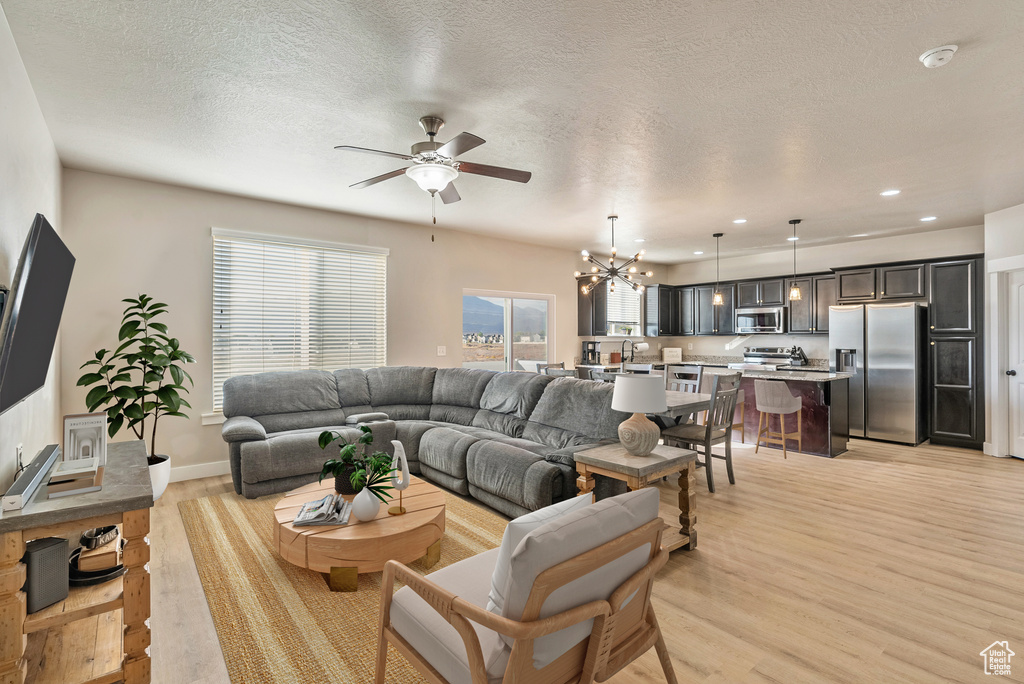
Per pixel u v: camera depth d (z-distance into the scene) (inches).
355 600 92.3
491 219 215.0
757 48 86.7
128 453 86.4
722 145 131.0
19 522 57.0
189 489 157.2
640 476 101.4
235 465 150.6
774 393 195.2
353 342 207.6
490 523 129.5
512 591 45.7
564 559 47.1
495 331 259.9
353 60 90.3
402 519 102.3
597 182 162.4
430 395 204.4
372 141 127.4
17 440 84.8
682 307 341.1
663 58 89.8
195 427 169.3
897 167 147.5
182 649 77.8
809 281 275.6
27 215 96.0
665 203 188.1
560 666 50.7
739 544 116.3
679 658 75.4
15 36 82.7
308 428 170.1
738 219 214.1
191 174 153.2
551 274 282.5
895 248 250.2
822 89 101.2
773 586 96.8
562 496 122.3
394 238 218.8
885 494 153.6
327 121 115.7
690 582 98.3
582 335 299.1
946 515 135.0
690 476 113.1
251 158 139.6
